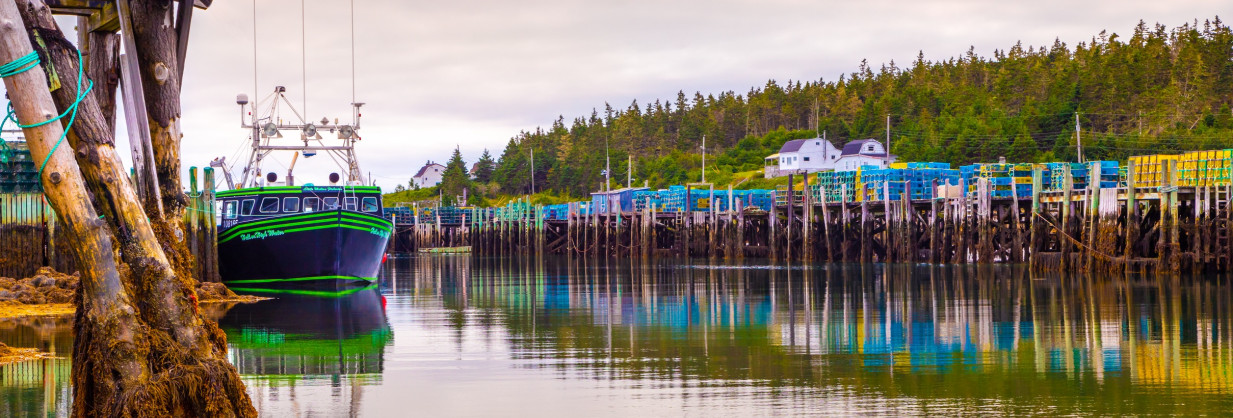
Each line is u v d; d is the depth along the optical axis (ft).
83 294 33.27
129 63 34.99
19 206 104.12
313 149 137.28
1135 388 52.65
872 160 393.09
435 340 71.77
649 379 55.67
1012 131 355.56
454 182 531.91
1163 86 406.21
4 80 30.60
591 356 63.93
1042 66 489.67
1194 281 121.70
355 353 65.16
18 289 93.35
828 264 181.37
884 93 536.01
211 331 36.94
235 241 125.90
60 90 32.14
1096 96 392.47
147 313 33.58
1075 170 172.65
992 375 56.65
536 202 467.52
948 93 478.59
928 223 191.42
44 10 32.35
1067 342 69.67
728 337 73.05
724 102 613.11
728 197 245.04
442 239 350.23
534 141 594.65
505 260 237.86
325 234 123.44
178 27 37.04
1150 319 83.30
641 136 545.44
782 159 416.87
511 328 79.15
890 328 78.28
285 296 112.78
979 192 164.86
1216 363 60.18
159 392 32.24
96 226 31.91
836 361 61.67
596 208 280.51
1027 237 168.04
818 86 608.60
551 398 50.47
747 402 49.34
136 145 35.40
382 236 133.18
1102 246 136.46
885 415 46.52
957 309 93.15
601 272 167.02
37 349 63.98
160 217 35.86
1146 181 149.79
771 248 207.31
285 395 51.39
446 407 48.57
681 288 124.67
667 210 259.19
